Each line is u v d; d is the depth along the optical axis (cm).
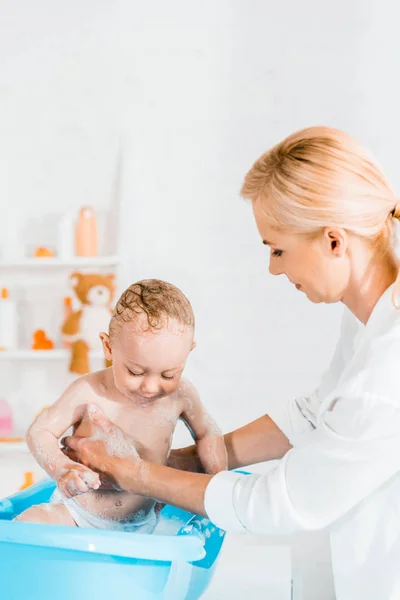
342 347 114
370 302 89
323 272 87
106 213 260
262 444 119
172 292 106
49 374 258
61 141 264
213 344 249
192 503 89
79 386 112
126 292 106
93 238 250
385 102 241
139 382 104
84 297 245
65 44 265
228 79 253
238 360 247
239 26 253
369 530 83
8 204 265
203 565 100
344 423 79
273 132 250
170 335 102
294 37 249
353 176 85
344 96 245
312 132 88
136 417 111
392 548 82
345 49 245
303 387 244
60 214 263
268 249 248
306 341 245
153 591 83
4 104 267
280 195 85
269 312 247
